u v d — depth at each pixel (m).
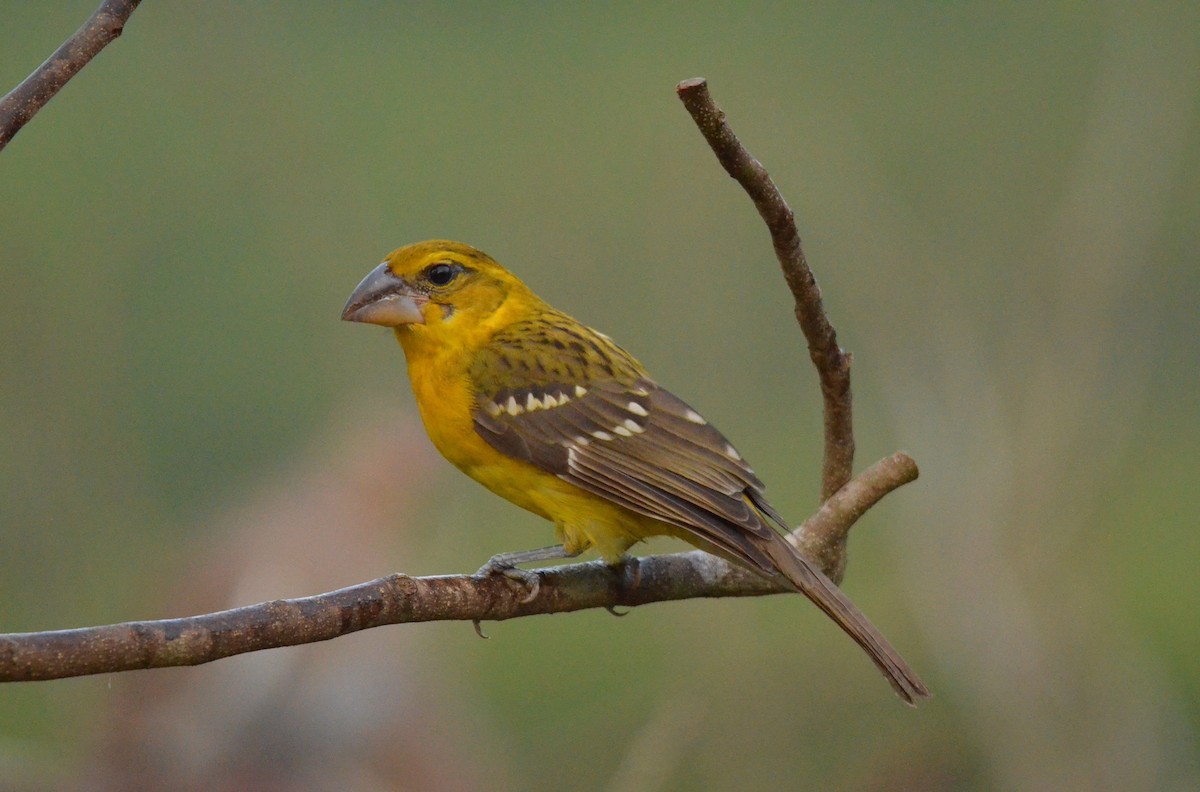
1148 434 14.84
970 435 11.63
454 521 12.70
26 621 13.23
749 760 10.85
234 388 14.23
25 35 15.40
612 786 9.49
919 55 15.49
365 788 9.95
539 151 14.91
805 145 14.05
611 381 8.02
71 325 13.97
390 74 15.62
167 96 14.77
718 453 7.71
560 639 13.88
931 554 11.43
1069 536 11.45
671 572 7.39
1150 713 11.36
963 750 11.59
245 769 9.87
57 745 11.55
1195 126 14.35
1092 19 15.41
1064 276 12.28
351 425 10.75
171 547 12.88
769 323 14.21
